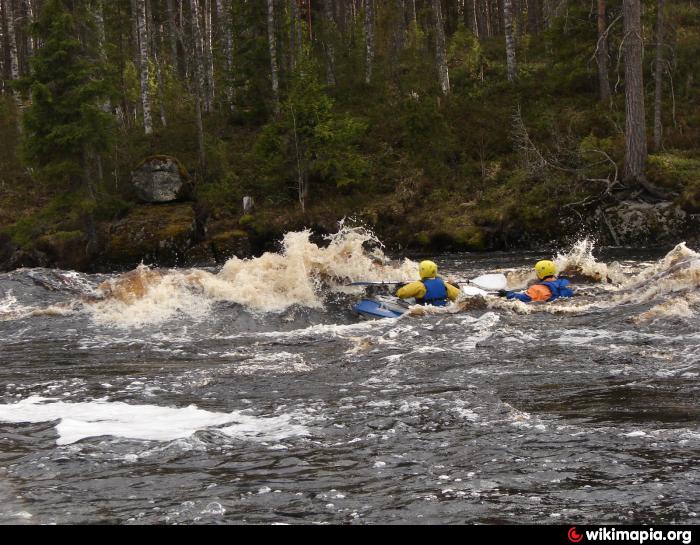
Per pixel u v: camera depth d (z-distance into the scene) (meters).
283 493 3.74
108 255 26.20
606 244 23.38
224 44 39.28
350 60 35.50
